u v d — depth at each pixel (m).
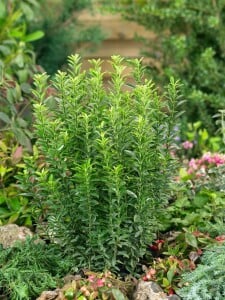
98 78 1.27
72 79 1.26
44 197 1.29
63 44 2.50
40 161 1.52
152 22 2.52
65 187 1.26
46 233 1.33
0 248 1.34
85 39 2.52
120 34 2.75
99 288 1.20
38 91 1.30
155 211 1.31
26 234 1.40
